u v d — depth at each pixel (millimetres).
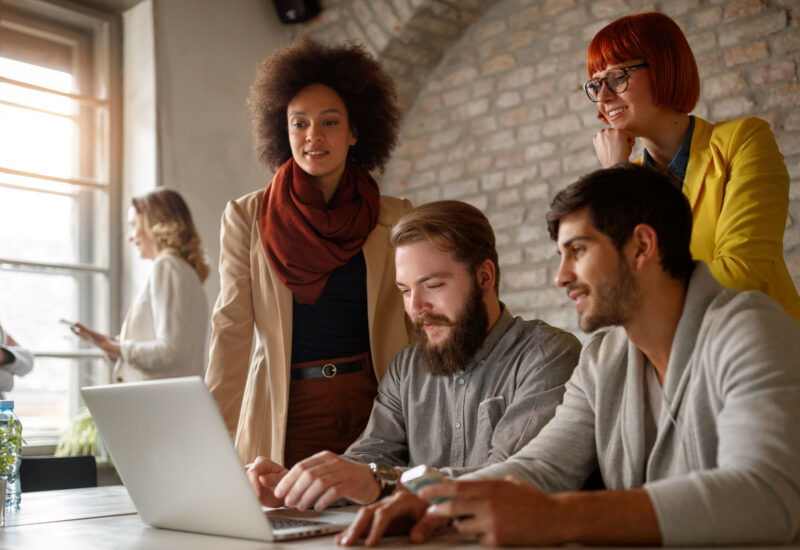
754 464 938
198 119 4430
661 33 1813
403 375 1763
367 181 2266
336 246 2070
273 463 1432
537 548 918
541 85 4227
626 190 1124
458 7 4398
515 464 1266
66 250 4188
